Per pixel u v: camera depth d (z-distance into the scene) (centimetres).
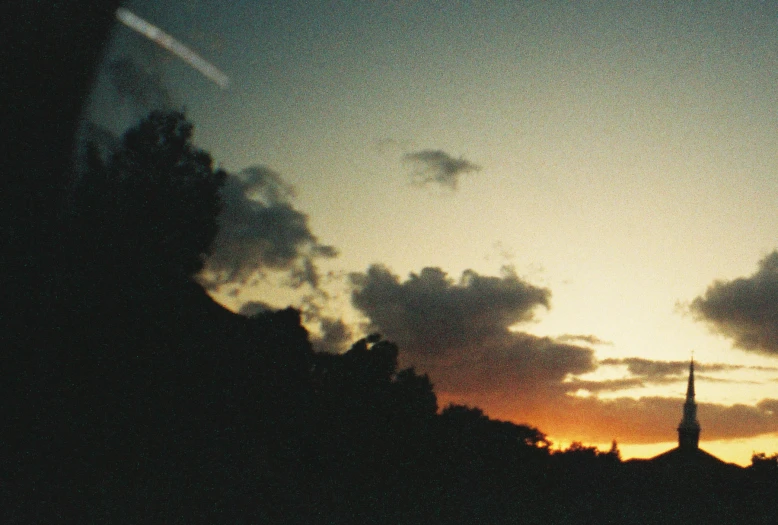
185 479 1808
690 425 6209
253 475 2006
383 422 2747
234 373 2364
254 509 1845
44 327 1742
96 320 2083
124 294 2189
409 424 2781
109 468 1716
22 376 1714
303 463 2533
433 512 2462
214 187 2659
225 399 2281
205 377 2272
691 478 4066
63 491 1479
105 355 2038
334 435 2638
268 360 2541
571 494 3206
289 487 2133
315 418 2677
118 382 2017
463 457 2958
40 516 1329
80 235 2147
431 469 2736
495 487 2947
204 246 2658
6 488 1408
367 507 2339
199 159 2627
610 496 3142
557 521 2625
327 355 2895
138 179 2444
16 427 1678
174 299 2322
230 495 1833
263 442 2311
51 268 1689
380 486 2580
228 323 2542
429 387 3048
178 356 2209
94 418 1867
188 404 2159
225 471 1953
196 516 1638
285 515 1894
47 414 1734
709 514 2916
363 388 2788
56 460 1623
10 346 1686
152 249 2348
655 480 4000
